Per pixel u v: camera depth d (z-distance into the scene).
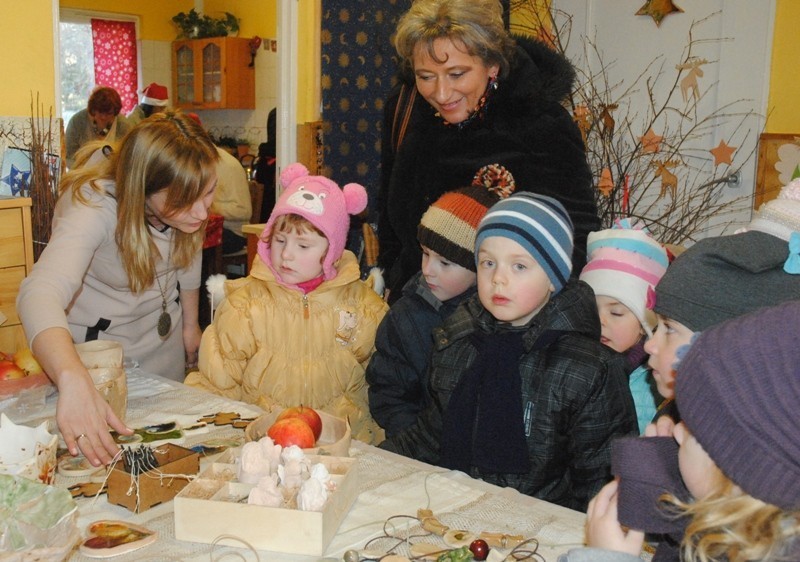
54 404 1.59
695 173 3.58
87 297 1.87
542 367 1.44
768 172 3.32
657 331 1.21
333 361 1.82
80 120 5.54
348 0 3.70
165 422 1.47
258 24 7.24
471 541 1.03
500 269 1.41
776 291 1.09
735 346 0.74
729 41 3.39
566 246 1.44
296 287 1.78
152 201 1.75
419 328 1.73
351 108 3.81
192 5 7.90
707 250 1.14
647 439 0.93
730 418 0.72
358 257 3.20
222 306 1.83
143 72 7.77
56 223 1.75
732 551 0.74
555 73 2.02
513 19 3.99
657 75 3.64
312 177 1.78
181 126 1.74
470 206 1.69
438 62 1.83
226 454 1.21
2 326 2.29
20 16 2.60
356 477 1.17
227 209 4.81
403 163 2.13
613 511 0.92
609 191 3.58
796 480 0.69
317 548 1.01
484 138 1.99
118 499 1.16
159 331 1.99
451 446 1.46
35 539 0.94
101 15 7.51
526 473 1.41
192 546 1.04
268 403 1.77
